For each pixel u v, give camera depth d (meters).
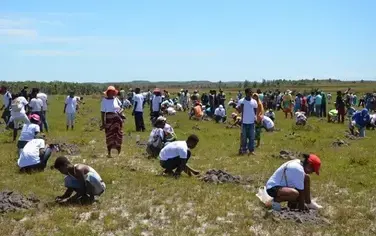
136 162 15.80
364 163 16.03
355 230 9.18
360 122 24.89
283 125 31.12
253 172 14.38
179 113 42.91
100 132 25.12
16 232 8.80
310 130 27.69
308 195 10.31
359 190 12.52
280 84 165.50
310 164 10.23
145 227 9.20
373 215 10.19
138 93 25.80
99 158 16.48
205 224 9.45
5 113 25.25
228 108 50.31
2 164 14.76
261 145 20.62
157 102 26.69
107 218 9.57
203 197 11.20
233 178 13.22
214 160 16.58
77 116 39.16
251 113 17.73
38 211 10.05
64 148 17.95
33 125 15.38
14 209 9.98
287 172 10.10
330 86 147.88
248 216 9.87
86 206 10.30
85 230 8.83
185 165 13.66
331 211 10.52
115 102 16.91
